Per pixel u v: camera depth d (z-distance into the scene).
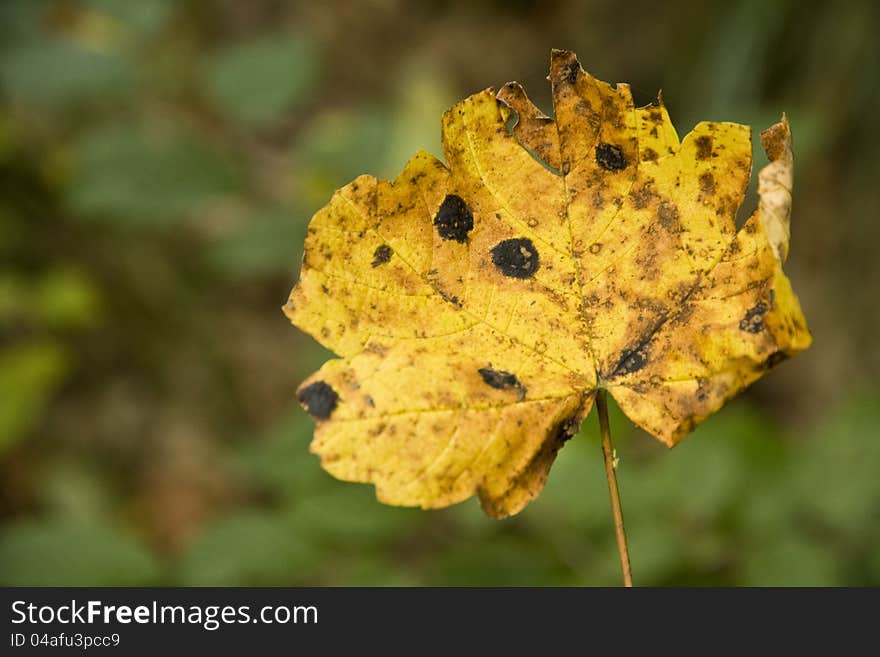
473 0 2.29
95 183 1.10
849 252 1.65
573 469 0.90
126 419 1.78
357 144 1.18
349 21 2.22
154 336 1.86
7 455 1.67
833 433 0.96
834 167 1.66
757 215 0.56
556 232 0.57
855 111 1.58
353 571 0.86
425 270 0.56
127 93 1.22
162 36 1.60
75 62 1.18
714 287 0.56
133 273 1.86
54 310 1.73
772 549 0.85
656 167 0.56
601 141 0.57
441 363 0.56
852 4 1.56
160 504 1.68
